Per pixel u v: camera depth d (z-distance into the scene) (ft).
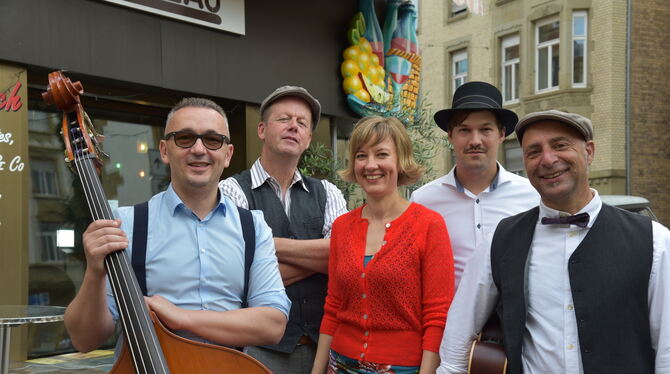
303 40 19.85
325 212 8.84
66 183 16.06
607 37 49.88
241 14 17.94
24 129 13.92
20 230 13.82
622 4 49.83
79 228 16.34
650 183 50.34
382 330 6.91
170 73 16.40
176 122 5.65
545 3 52.34
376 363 6.84
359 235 7.37
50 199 15.66
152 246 5.58
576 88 50.98
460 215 8.75
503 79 56.59
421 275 6.98
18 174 13.82
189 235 5.68
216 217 5.85
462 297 6.42
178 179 5.65
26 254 14.03
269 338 5.65
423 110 22.27
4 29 13.34
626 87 49.73
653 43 50.44
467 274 6.44
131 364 4.95
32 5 13.76
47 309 10.25
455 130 8.61
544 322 5.58
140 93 16.93
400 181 7.76
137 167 17.47
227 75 17.74
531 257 5.82
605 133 50.14
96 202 5.32
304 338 8.22
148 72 15.93
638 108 49.98
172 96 17.48
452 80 60.54
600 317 5.22
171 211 5.70
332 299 7.65
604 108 50.19
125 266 5.14
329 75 20.62
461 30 59.21
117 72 15.29
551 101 52.37
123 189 17.11
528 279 5.77
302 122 8.64
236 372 5.08
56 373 13.28
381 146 7.32
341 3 21.04
